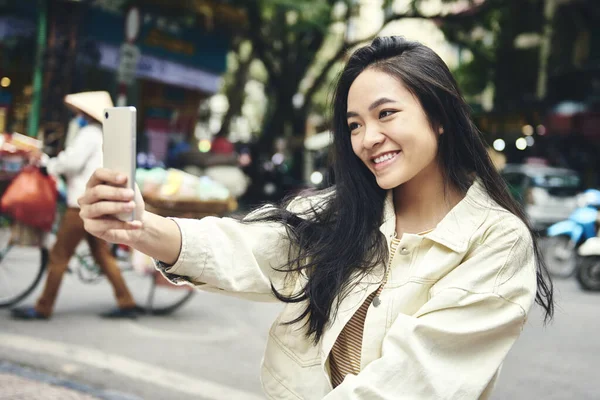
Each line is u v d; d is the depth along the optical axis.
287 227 1.43
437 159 1.42
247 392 3.98
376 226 1.42
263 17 15.66
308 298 1.39
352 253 1.38
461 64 18.64
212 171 10.67
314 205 1.51
